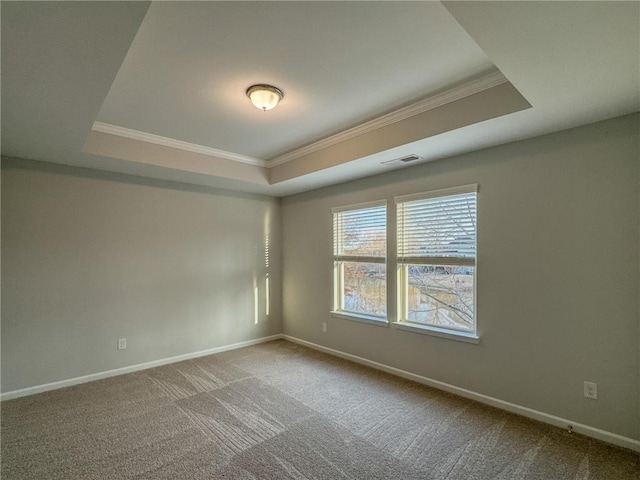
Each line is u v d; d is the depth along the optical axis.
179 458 2.24
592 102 2.11
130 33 1.45
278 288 5.38
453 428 2.59
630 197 2.30
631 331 2.29
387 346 3.84
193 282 4.43
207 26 1.75
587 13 1.30
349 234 4.37
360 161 3.40
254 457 2.24
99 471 2.11
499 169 2.93
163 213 4.19
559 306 2.59
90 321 3.63
